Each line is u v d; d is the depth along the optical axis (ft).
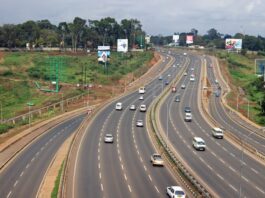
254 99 625.41
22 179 245.45
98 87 650.84
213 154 308.40
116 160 282.36
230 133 376.27
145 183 233.55
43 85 652.48
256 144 350.84
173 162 274.16
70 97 581.94
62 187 211.82
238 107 546.67
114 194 212.64
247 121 464.24
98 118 435.53
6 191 223.51
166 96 582.35
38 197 212.64
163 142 319.68
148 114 461.37
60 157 295.69
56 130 396.37
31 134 376.89
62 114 476.54
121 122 417.28
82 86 646.74
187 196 209.05
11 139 352.90
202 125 419.13
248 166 277.44
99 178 240.32
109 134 338.54
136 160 284.20
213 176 251.80
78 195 209.26
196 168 268.82
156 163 269.64
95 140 341.21
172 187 209.67
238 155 306.96
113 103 528.22
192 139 357.00
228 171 264.31
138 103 528.22
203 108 509.76
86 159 282.77
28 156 300.81
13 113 499.51
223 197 213.46
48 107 522.06
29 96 602.85
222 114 490.49
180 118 447.83
